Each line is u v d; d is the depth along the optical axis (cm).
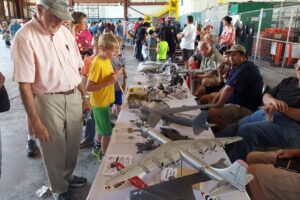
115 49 236
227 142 141
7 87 603
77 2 2431
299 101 217
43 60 169
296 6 533
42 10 157
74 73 193
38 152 305
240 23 662
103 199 111
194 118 189
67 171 217
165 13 2430
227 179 112
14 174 265
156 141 152
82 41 391
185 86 311
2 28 1742
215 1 1398
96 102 241
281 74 443
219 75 401
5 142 334
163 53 701
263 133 223
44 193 234
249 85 288
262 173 158
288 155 176
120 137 167
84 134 345
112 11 2494
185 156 124
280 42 489
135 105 228
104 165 135
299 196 147
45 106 177
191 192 108
